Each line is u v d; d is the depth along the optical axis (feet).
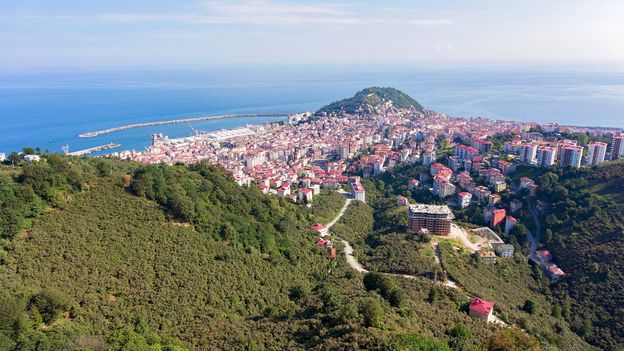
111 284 307.17
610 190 614.75
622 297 442.50
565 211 611.06
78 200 376.89
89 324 264.31
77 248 321.93
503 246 554.05
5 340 217.97
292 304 357.41
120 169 477.36
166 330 288.51
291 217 598.34
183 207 414.41
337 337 248.52
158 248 364.99
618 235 516.32
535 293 484.74
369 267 505.66
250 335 286.05
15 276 273.95
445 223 582.35
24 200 334.44
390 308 301.02
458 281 440.86
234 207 509.76
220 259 396.37
